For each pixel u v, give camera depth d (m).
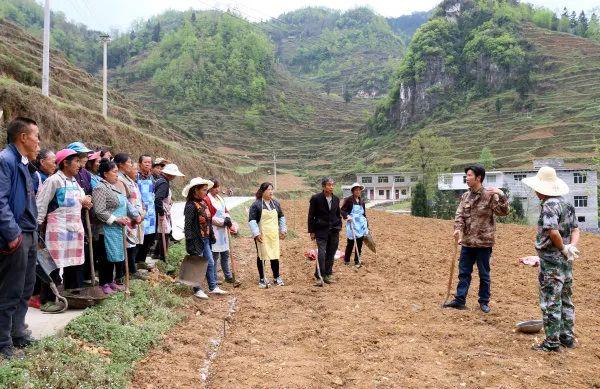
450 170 72.62
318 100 162.88
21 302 5.35
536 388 5.34
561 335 6.68
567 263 6.60
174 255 10.89
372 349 6.55
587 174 57.00
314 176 94.50
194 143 74.50
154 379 5.34
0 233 4.83
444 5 138.75
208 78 146.00
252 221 9.98
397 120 123.19
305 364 5.99
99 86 57.47
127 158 8.80
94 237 7.68
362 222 12.71
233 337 7.05
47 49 27.28
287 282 10.69
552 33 129.25
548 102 99.06
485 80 117.94
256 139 119.81
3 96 22.61
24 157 5.31
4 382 4.33
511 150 82.62
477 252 8.38
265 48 168.00
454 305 8.47
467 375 5.68
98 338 5.91
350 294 9.53
